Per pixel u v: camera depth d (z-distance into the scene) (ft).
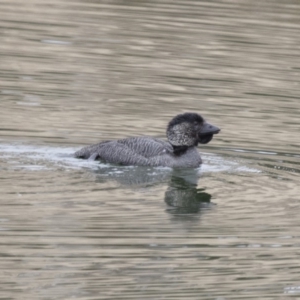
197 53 124.88
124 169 82.74
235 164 86.43
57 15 140.36
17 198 71.56
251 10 150.00
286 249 65.31
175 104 103.45
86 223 67.72
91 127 94.58
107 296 56.54
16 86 106.42
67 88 107.04
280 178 82.33
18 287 56.95
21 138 89.15
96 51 122.93
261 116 101.14
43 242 63.72
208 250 64.54
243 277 60.59
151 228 67.92
